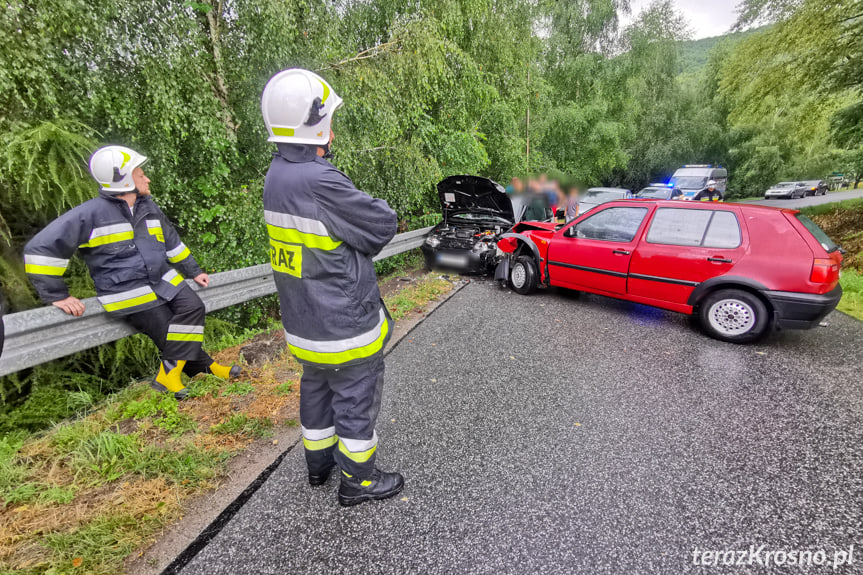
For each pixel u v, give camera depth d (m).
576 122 15.55
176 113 4.30
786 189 27.58
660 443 2.67
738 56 11.37
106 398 3.40
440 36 7.05
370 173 7.23
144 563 1.83
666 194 15.66
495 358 3.99
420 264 8.83
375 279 1.96
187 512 2.13
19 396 3.68
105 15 3.72
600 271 5.25
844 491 2.23
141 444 2.59
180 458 2.46
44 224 4.09
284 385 3.30
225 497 2.24
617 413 3.03
